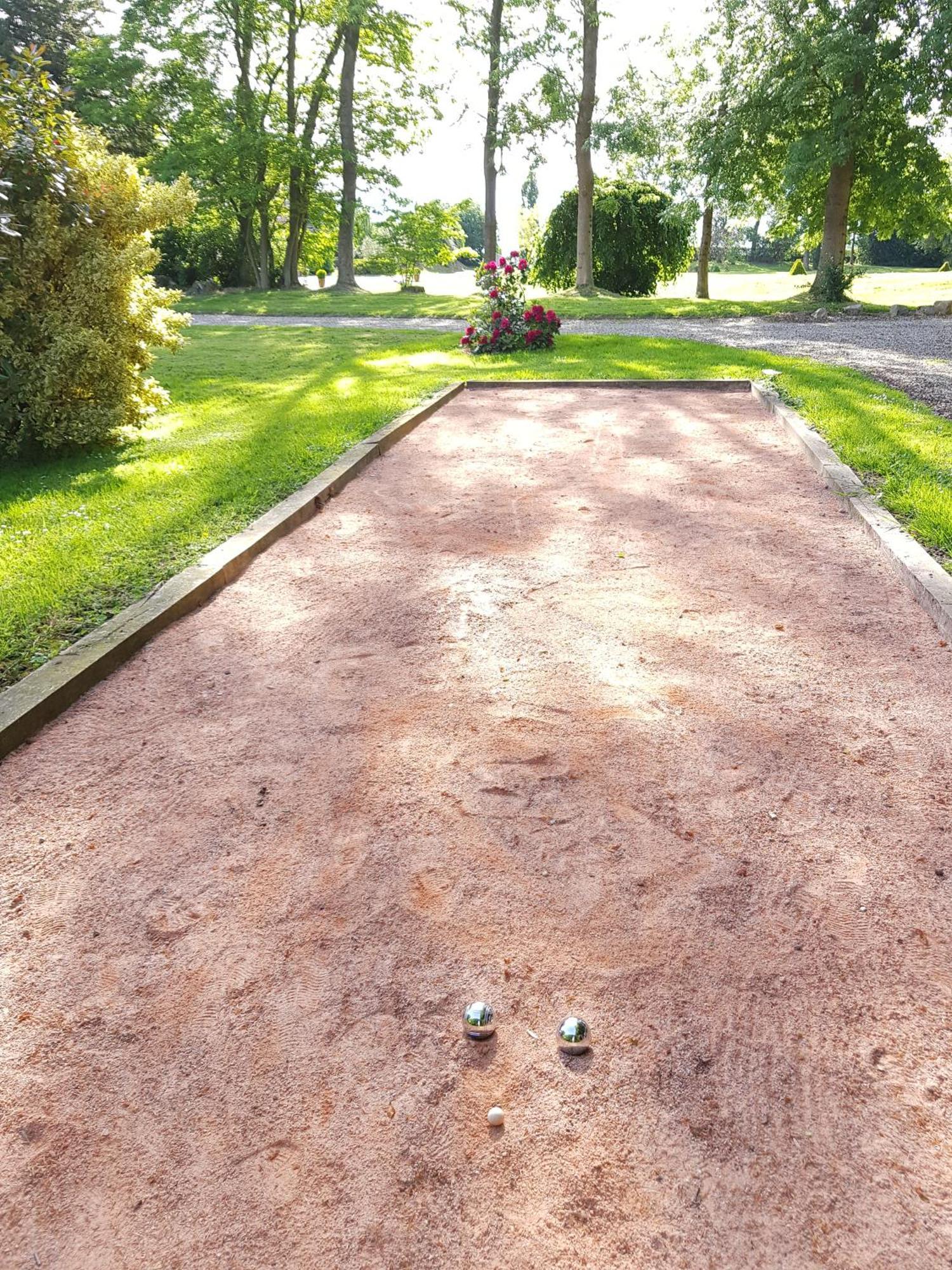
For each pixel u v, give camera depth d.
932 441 6.89
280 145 31.20
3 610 4.25
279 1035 2.11
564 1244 1.65
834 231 22.84
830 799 2.91
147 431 8.69
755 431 7.95
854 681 3.65
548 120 26.33
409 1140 1.85
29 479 6.99
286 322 22.05
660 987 2.22
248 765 3.21
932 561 4.57
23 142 7.01
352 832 2.83
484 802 2.95
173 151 31.94
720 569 4.85
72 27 38.28
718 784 3.00
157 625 4.24
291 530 5.64
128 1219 1.72
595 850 2.71
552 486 6.46
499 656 3.95
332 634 4.23
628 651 3.95
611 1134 1.85
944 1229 1.66
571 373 11.22
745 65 21.67
